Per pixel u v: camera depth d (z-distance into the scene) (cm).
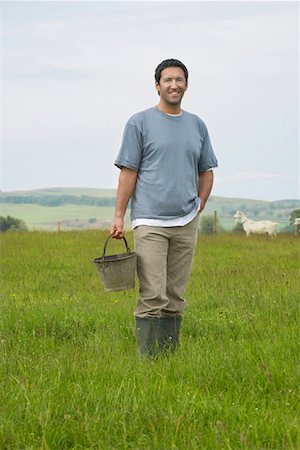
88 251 2958
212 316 1281
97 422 712
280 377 841
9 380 812
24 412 726
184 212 1036
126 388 792
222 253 2839
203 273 2038
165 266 1036
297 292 1468
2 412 719
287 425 699
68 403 748
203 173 1081
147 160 1036
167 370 880
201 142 1065
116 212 1043
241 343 1012
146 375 817
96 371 850
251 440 688
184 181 1036
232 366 866
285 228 5147
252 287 1609
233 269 2127
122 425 713
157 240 1024
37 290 1859
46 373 850
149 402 757
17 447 680
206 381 841
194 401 773
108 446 680
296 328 1093
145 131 1034
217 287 1642
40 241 3344
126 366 884
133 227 1043
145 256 1025
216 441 663
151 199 1027
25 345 1067
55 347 1080
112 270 1013
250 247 3091
